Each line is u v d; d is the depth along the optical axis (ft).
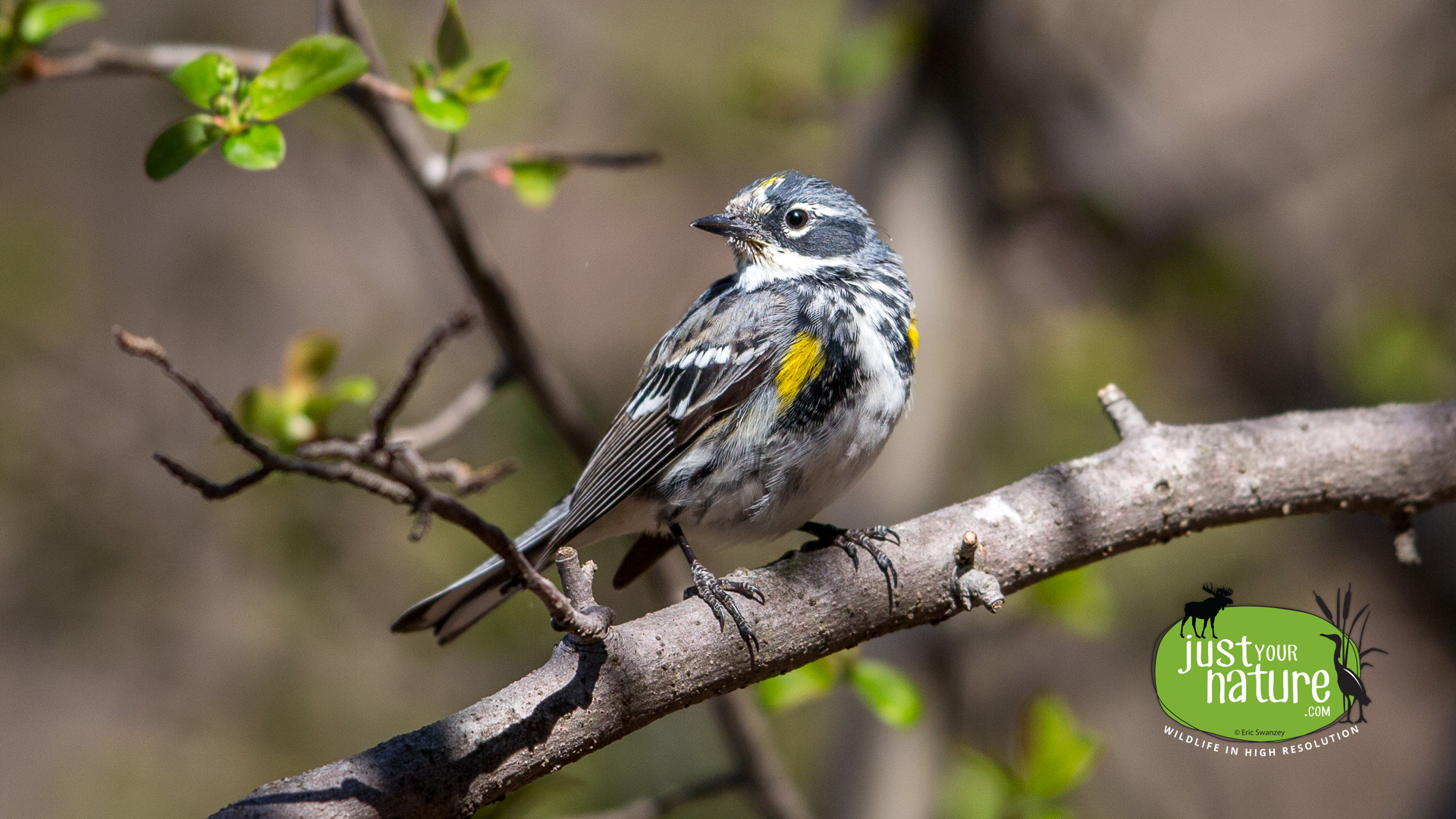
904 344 23.15
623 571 24.39
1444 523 36.83
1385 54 46.62
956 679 32.99
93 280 50.62
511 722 14.89
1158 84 52.21
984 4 37.01
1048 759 23.03
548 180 23.63
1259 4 54.24
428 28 46.50
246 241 53.16
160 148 17.17
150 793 43.42
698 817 37.60
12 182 51.26
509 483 38.58
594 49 51.21
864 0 36.99
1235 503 20.18
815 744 40.27
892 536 18.58
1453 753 34.96
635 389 23.24
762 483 21.93
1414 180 47.39
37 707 44.80
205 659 44.55
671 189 55.42
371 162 42.68
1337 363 40.06
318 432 23.21
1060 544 19.13
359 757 14.24
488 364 45.85
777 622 17.34
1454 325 41.83
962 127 36.63
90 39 48.85
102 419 47.37
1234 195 43.14
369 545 41.83
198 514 45.44
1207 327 43.21
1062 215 42.68
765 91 39.37
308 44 17.34
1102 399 21.16
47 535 44.52
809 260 24.70
